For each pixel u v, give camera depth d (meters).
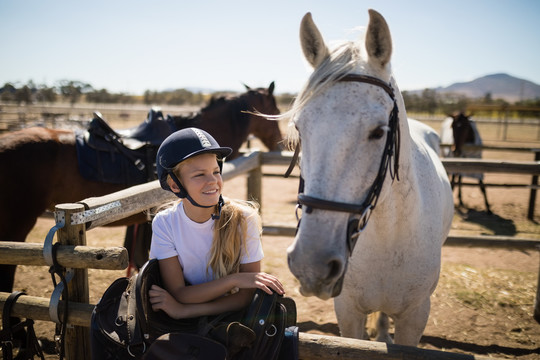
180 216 1.21
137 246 2.89
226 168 2.84
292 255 1.11
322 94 1.15
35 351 1.51
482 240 2.89
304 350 1.17
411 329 1.74
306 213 1.12
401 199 1.46
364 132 1.11
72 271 1.40
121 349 1.02
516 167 3.19
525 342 2.46
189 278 1.21
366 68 1.20
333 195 1.09
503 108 19.77
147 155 2.83
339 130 1.10
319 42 1.26
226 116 3.47
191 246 1.19
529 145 13.48
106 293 1.13
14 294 1.46
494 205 6.38
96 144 2.64
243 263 1.24
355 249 1.58
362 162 1.13
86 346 1.47
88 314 1.35
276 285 1.10
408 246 1.55
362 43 1.28
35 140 2.48
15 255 1.42
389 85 1.23
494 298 2.99
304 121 1.16
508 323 2.67
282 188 7.84
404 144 1.42
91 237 4.41
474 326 2.64
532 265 3.82
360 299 1.67
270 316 1.04
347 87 1.14
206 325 1.03
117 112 23.33
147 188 2.01
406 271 1.59
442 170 2.21
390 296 1.63
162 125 2.99
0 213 2.30
